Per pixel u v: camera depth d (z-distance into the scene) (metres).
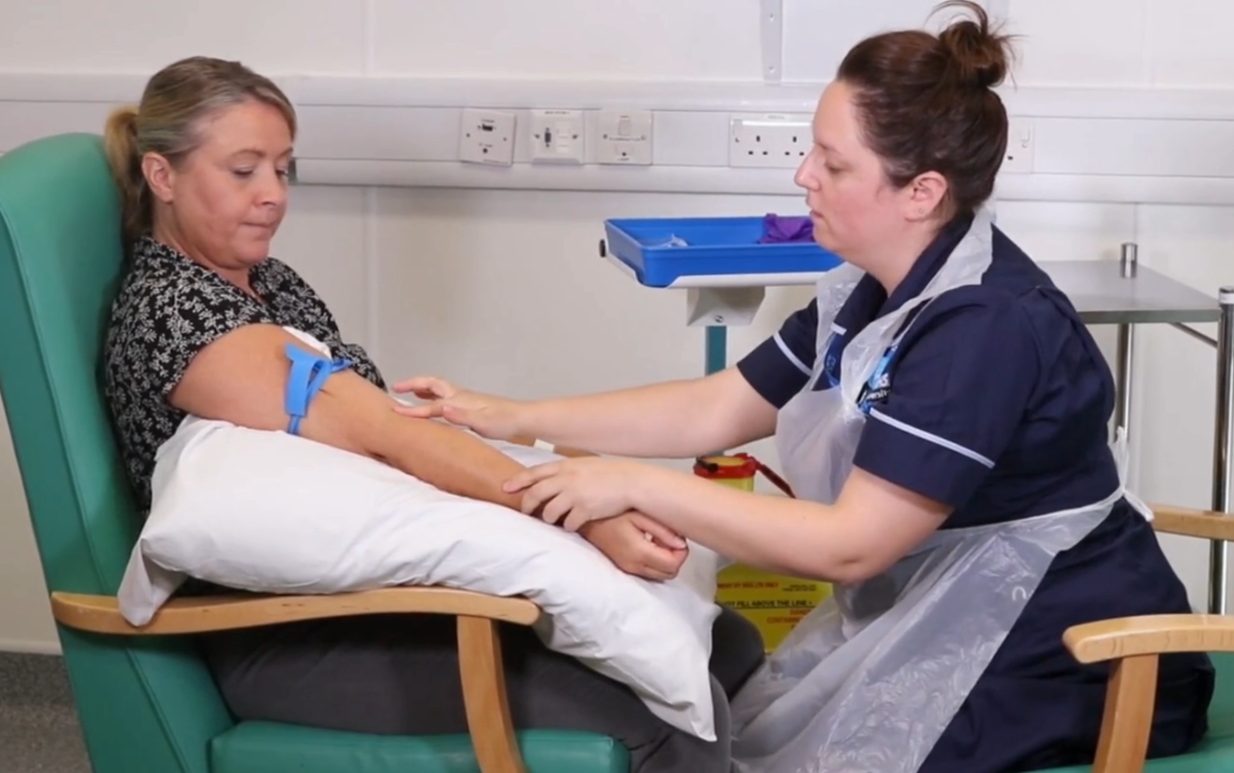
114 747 1.75
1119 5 2.59
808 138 2.62
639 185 2.68
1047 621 1.68
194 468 1.62
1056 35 2.61
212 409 1.72
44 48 2.78
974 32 1.62
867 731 1.68
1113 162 2.60
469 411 1.98
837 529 1.58
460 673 1.65
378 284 2.81
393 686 1.71
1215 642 1.50
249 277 1.98
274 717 1.76
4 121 2.76
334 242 2.80
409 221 2.78
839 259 2.16
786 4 2.61
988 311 1.58
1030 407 1.61
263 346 1.73
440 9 2.70
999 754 1.65
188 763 1.74
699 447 1.97
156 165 1.81
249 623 1.62
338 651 1.73
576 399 1.99
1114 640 1.49
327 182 2.73
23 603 2.94
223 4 2.73
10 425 1.71
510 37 2.69
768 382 1.95
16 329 1.69
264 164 1.82
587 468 1.66
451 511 1.59
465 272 2.79
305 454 1.63
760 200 2.70
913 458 1.56
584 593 1.57
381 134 2.70
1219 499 2.36
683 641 1.61
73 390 1.72
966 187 1.62
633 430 1.96
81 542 1.72
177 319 1.73
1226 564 2.74
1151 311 2.25
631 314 2.78
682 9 2.64
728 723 1.72
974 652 1.68
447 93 2.67
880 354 1.67
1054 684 1.67
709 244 2.34
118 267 1.88
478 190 2.75
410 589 1.58
